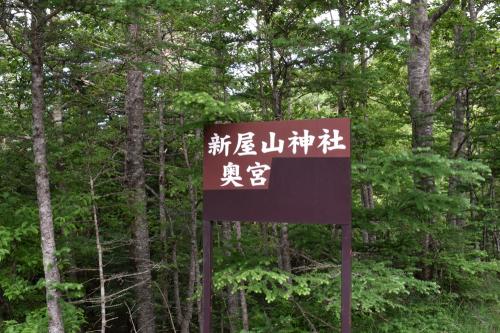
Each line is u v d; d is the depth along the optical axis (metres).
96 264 9.66
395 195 5.80
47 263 5.09
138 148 8.12
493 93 8.12
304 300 6.45
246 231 9.23
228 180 4.76
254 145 4.68
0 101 6.34
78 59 5.55
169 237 9.37
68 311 5.65
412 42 8.33
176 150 9.93
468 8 11.13
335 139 4.36
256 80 6.83
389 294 6.40
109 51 5.56
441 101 8.69
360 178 5.10
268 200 4.58
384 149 8.05
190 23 6.96
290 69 6.70
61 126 6.23
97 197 6.09
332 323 5.96
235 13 6.39
